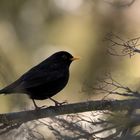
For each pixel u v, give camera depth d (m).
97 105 10.82
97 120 10.02
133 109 9.01
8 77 9.40
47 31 19.27
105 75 11.73
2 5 19.70
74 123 9.19
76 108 10.94
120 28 18.64
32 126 10.12
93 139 9.15
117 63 17.53
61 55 12.95
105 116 9.80
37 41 19.11
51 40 19.06
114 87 11.43
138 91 10.89
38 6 19.69
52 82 12.33
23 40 19.19
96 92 11.21
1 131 10.38
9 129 10.27
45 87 12.22
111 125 8.93
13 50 18.72
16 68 17.98
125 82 11.76
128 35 18.36
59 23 19.28
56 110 10.89
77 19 19.19
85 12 19.17
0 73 9.37
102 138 9.22
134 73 16.92
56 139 9.22
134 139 8.38
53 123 10.42
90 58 18.17
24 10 19.73
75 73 17.78
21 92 11.68
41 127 10.52
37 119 10.55
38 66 12.55
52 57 12.91
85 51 18.41
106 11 18.92
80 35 18.86
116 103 10.43
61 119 9.36
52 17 19.48
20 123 10.48
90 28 18.89
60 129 9.22
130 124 8.61
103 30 18.70
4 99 15.50
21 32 19.34
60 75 12.54
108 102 10.66
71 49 18.67
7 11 19.70
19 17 19.64
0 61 10.17
